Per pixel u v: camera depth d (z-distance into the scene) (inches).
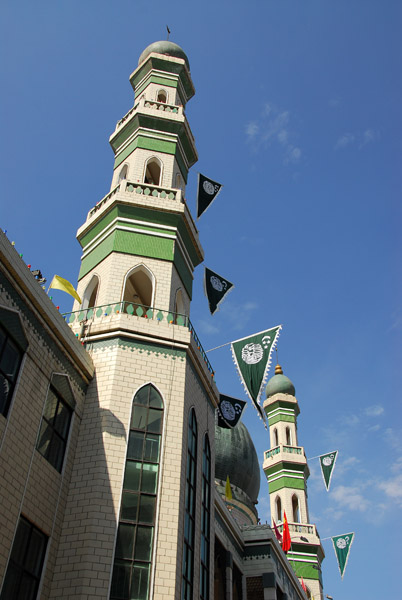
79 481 755.4
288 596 1371.8
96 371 855.1
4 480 631.2
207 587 832.9
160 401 843.4
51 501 711.7
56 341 779.4
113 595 672.4
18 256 710.5
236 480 1644.9
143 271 1042.7
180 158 1282.0
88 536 701.9
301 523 1777.8
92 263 1083.9
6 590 609.3
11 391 676.1
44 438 725.3
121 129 1300.4
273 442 1969.7
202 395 969.5
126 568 694.5
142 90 1443.2
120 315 896.9
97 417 807.1
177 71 1469.0
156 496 757.9
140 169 1202.6
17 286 709.3
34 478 687.1
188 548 785.6
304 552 1729.8
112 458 768.3
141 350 878.4
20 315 707.4
